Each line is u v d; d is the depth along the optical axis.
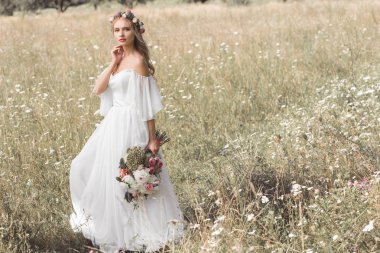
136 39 4.75
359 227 3.95
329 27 13.62
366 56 10.69
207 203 5.25
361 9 15.60
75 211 5.05
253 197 4.94
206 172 6.28
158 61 10.67
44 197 5.70
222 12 20.66
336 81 8.34
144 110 4.68
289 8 19.34
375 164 4.94
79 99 8.02
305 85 9.31
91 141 4.92
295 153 5.64
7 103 8.27
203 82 9.42
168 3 46.91
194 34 13.99
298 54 10.97
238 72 9.73
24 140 6.94
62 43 14.05
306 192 4.95
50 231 5.03
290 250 3.89
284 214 4.54
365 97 7.18
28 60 12.20
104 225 4.80
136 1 45.66
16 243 4.57
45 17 22.30
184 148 7.07
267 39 12.80
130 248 4.73
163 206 4.75
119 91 4.73
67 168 6.27
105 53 11.72
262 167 5.43
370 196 4.18
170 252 4.47
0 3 42.16
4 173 5.84
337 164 5.10
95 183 4.83
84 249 4.91
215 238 4.04
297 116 7.52
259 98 8.72
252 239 4.07
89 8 48.69
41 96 8.76
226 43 12.37
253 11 19.92
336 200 4.38
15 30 16.64
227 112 8.23
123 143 4.68
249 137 7.09
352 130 5.64
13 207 5.14
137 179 4.53
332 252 3.67
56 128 7.28
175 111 7.96
